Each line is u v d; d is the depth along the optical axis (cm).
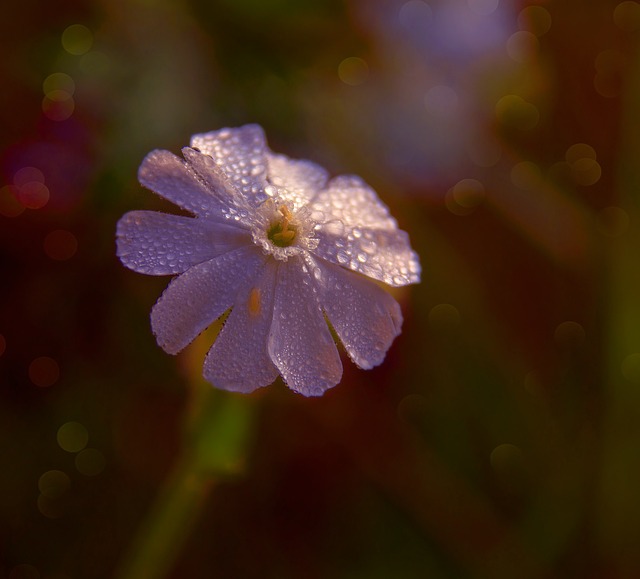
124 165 27
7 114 28
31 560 27
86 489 28
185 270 22
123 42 28
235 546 28
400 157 29
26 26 28
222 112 28
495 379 29
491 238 29
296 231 23
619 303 29
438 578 28
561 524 28
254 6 28
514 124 30
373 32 29
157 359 28
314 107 29
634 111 29
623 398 28
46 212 28
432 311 29
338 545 28
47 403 28
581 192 30
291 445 28
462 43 29
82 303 28
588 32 30
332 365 23
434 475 28
